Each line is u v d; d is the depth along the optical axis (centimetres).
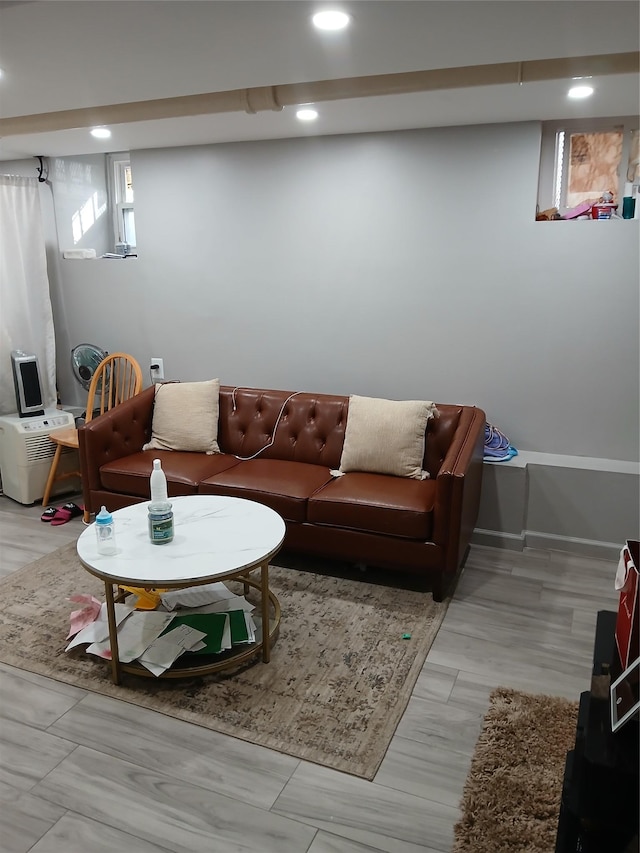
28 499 402
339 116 315
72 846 169
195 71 239
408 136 345
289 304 390
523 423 355
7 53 219
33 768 195
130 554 230
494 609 285
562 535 342
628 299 325
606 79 253
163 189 405
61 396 469
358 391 385
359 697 226
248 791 187
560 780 188
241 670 241
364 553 298
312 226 374
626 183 333
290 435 363
